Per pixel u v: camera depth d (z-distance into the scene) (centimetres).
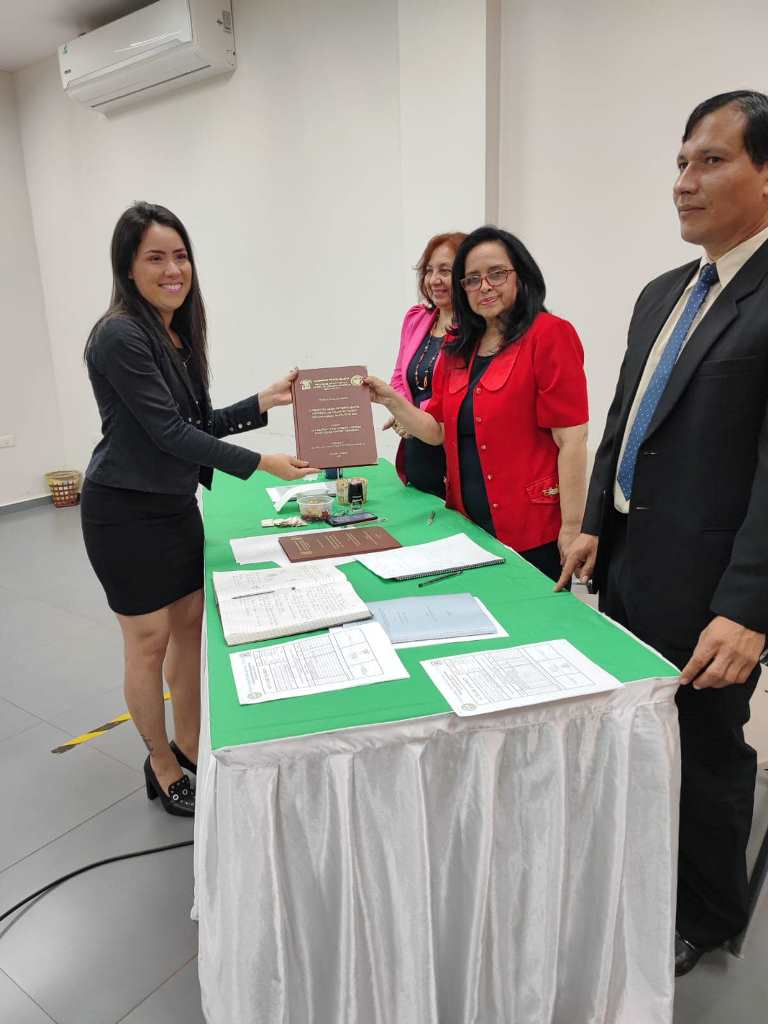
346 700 104
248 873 96
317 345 398
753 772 142
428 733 100
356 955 100
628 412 142
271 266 404
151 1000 146
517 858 107
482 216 306
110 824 200
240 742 95
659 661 115
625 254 284
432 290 232
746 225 118
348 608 132
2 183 516
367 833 100
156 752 198
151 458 168
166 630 186
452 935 109
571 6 274
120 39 387
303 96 360
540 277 177
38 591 380
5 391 540
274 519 202
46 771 225
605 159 280
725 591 111
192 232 435
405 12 304
